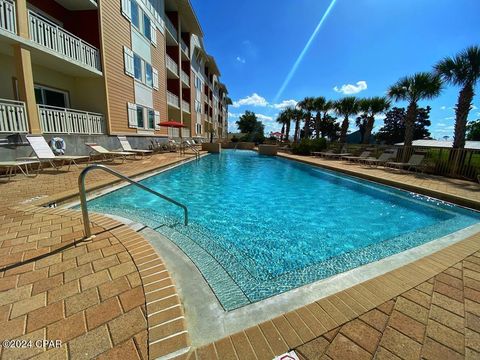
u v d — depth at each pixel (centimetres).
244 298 235
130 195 652
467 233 382
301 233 457
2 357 134
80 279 206
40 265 226
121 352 141
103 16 1078
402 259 295
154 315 169
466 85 975
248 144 2973
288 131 3681
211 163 1452
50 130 817
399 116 4844
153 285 201
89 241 276
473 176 862
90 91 1111
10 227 312
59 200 459
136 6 1399
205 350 147
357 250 385
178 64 2183
